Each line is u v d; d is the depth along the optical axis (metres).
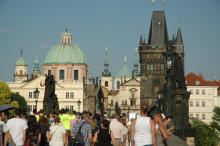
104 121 35.88
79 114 40.94
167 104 59.69
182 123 72.62
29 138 37.47
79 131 36.72
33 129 37.97
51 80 70.00
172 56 60.53
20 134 31.44
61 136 34.97
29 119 38.06
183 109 73.75
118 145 36.66
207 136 149.25
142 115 26.86
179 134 65.88
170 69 60.16
